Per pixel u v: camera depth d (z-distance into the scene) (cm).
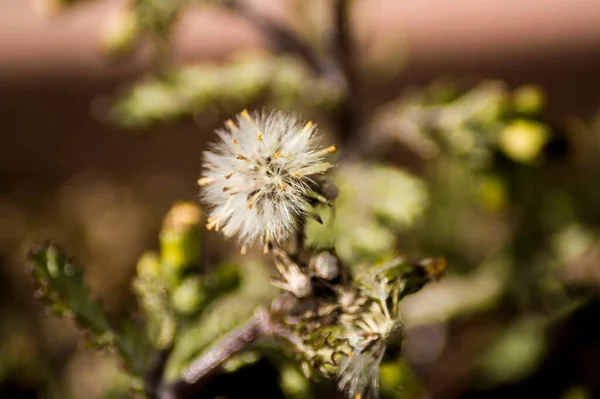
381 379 12
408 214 16
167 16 17
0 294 23
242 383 13
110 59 17
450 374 21
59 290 13
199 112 18
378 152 18
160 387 13
